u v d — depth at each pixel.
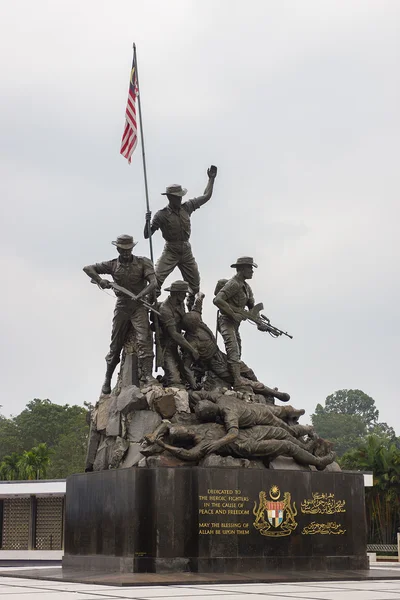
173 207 19.34
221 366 18.84
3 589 12.19
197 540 15.17
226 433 16.64
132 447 16.89
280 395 19.25
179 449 15.80
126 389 17.77
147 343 18.06
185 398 17.14
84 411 82.94
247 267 19.11
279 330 19.48
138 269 18.09
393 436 101.75
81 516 17.12
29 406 85.50
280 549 15.90
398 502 45.94
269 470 16.14
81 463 68.00
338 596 10.48
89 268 18.19
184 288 18.23
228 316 18.88
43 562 33.88
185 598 10.12
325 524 16.52
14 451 77.62
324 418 106.56
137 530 15.12
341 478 16.92
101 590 11.88
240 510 15.66
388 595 10.68
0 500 42.81
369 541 46.78
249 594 10.87
